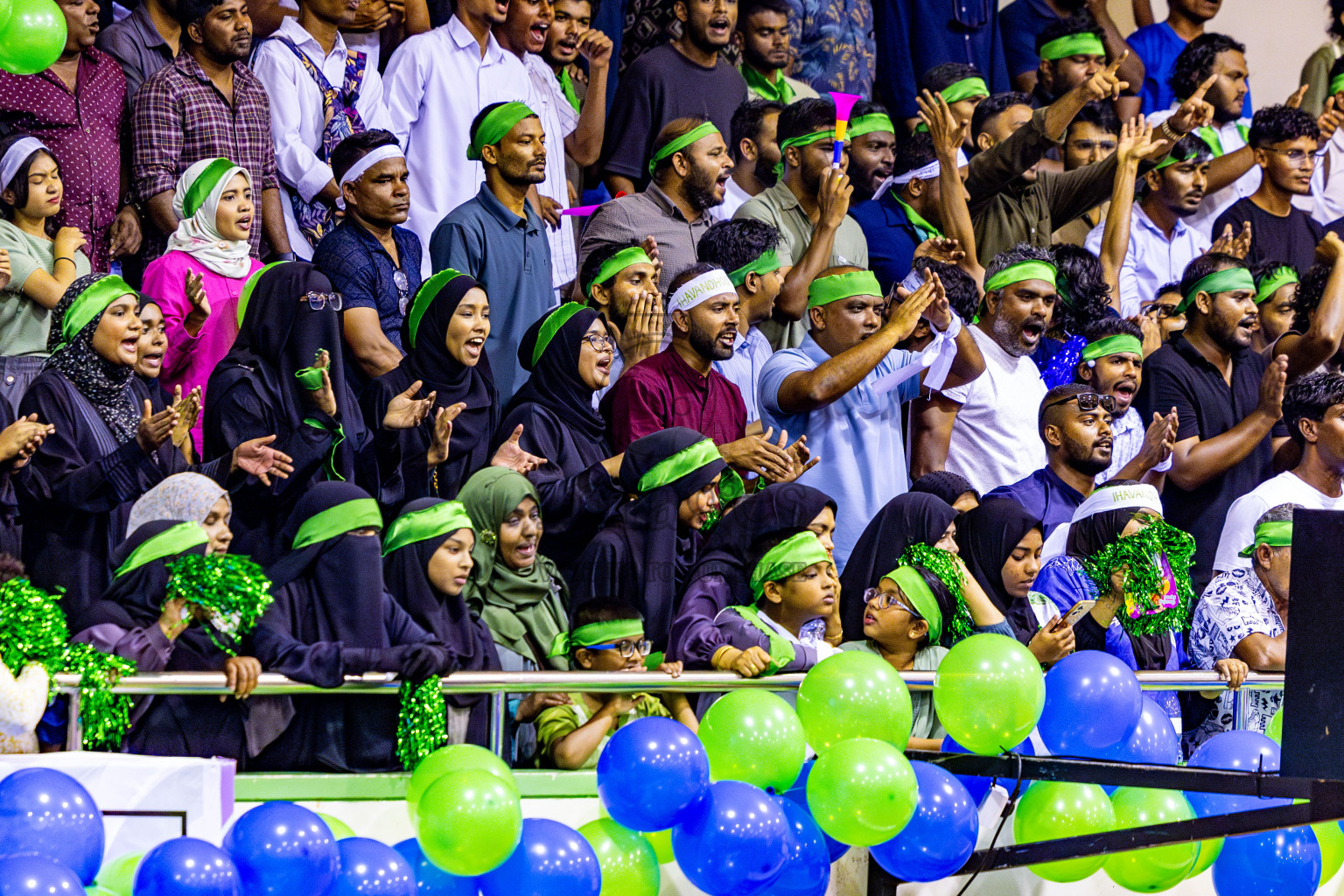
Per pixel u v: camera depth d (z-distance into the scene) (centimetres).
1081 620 1456
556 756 1182
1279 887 1203
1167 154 1900
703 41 1658
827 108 1596
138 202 1301
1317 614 1025
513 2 1566
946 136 1700
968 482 1502
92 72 1291
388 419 1256
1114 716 1143
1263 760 1195
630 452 1330
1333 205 2256
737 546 1315
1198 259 1795
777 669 1225
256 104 1356
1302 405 1686
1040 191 1839
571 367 1360
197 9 1301
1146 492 1510
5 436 1100
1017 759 1128
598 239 1562
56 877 779
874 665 1115
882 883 1278
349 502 1151
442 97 1514
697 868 1016
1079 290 1714
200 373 1255
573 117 1678
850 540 1480
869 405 1506
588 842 1023
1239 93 2098
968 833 1093
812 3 1841
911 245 1725
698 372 1430
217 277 1265
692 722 1268
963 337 1552
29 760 966
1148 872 1196
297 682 1081
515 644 1241
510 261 1436
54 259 1220
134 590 1086
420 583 1184
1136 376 1673
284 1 1455
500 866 970
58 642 1017
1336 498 1691
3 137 1241
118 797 960
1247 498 1678
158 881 824
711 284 1416
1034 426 1619
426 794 937
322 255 1334
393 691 1119
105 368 1151
